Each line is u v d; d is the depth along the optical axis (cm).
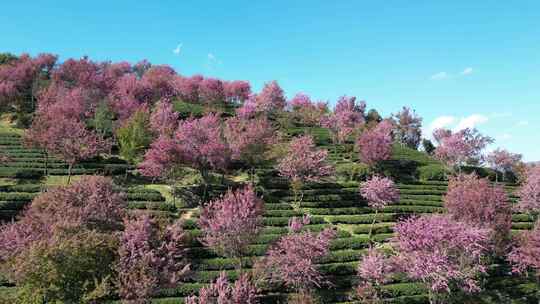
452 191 4500
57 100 7225
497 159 7612
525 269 4088
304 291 3444
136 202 5091
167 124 6525
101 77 8750
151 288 2728
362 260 3981
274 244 3888
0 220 4444
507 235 4159
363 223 5316
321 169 5647
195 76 10519
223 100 10044
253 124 6175
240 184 5959
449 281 3562
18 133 7506
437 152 7619
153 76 9669
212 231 3666
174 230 3247
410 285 3884
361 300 3584
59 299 2527
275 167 6178
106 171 6041
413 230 3497
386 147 6694
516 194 5875
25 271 2456
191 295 3488
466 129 7544
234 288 2819
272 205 5309
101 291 2500
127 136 6328
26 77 9044
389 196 5231
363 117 10694
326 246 3625
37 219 3228
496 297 3866
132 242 2855
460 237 3341
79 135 5725
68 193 3562
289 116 9138
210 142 5412
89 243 2633
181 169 5634
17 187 5156
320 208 5556
